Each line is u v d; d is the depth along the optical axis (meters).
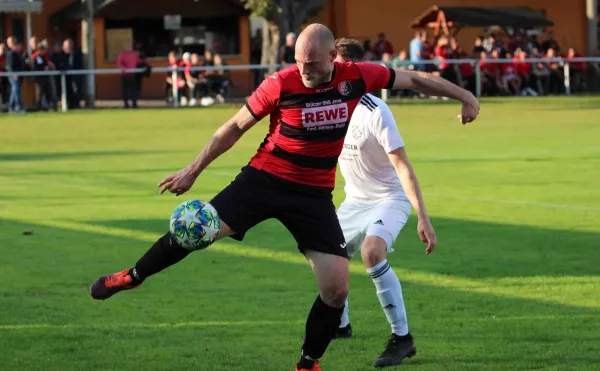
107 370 7.44
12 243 13.01
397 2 51.12
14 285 10.61
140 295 10.14
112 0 45.22
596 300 9.66
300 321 9.02
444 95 7.30
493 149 23.22
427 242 7.61
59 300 9.92
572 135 25.98
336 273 6.95
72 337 8.46
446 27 43.75
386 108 7.89
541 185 17.66
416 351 7.86
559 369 7.33
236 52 47.31
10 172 20.14
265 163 6.96
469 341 8.22
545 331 8.50
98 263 11.77
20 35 47.19
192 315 9.28
